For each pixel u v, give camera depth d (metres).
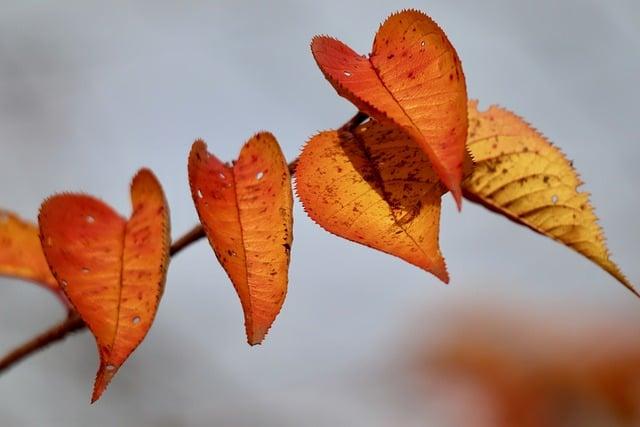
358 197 0.67
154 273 0.68
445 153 0.64
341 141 0.68
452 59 0.65
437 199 0.67
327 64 0.67
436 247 0.66
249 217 0.67
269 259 0.66
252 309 0.66
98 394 0.66
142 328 0.67
